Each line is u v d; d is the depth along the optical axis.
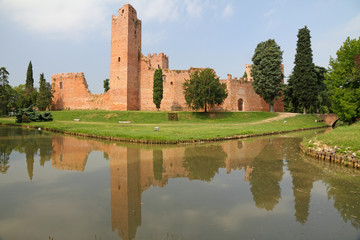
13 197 7.15
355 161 10.95
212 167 10.85
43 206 6.53
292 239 5.06
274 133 25.33
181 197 7.29
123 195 7.40
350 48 22.16
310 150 13.52
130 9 42.31
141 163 11.47
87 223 5.64
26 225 5.52
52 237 5.03
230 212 6.31
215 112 41.00
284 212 6.34
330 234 5.27
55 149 14.84
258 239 5.03
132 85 42.72
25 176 9.23
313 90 41.03
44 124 29.97
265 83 43.34
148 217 5.98
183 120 37.12
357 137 13.17
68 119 38.56
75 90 48.53
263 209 6.50
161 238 5.02
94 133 20.55
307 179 9.16
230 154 13.73
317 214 6.24
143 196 7.34
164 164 11.31
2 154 13.23
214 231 5.34
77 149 14.89
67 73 49.62
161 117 37.03
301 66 41.47
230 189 8.03
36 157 12.55
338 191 7.90
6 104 53.34
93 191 7.72
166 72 45.09
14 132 24.23
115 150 14.65
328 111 58.66
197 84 39.44
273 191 7.87
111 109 42.59
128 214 6.12
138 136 18.02
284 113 43.06
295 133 26.25
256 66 44.97
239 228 5.48
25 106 53.41
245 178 9.25
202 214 6.16
